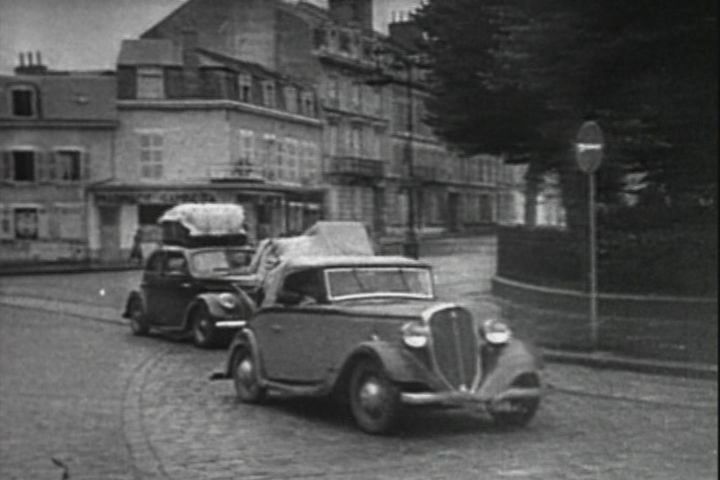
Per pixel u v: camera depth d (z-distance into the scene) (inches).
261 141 2866.6
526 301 1063.6
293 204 2977.4
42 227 2689.5
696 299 852.6
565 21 776.3
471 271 1556.3
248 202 2763.3
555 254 1068.5
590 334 811.4
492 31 1202.0
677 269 895.1
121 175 2723.9
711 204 888.3
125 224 2728.8
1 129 2669.8
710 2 727.1
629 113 833.5
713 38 743.7
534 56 821.9
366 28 3427.7
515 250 1178.6
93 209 2711.6
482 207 3764.8
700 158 861.2
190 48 2920.8
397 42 3065.9
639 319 877.2
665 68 778.8
